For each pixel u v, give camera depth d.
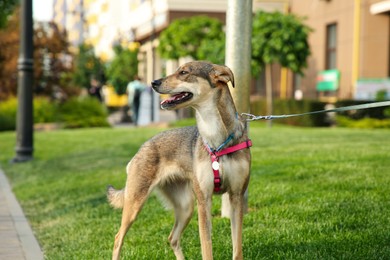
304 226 5.55
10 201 8.36
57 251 5.69
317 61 23.83
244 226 5.81
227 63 6.18
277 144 11.77
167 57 23.92
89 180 9.21
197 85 4.36
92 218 6.82
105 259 5.18
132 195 4.82
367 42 20.80
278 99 20.94
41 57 24.45
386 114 17.98
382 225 5.39
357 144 11.05
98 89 33.44
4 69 24.05
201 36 23.27
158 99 24.12
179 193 5.04
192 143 4.62
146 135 15.48
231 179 4.39
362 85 20.48
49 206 7.87
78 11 60.78
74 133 17.53
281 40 18.02
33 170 11.04
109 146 13.42
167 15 27.34
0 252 5.68
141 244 5.59
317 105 19.02
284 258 4.84
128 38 35.91
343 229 5.41
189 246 5.45
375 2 20.34
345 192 6.59
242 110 6.13
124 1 41.91
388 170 7.68
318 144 11.38
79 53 36.44
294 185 7.15
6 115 22.45
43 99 23.56
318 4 23.77
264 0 26.19
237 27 6.08
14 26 24.11
